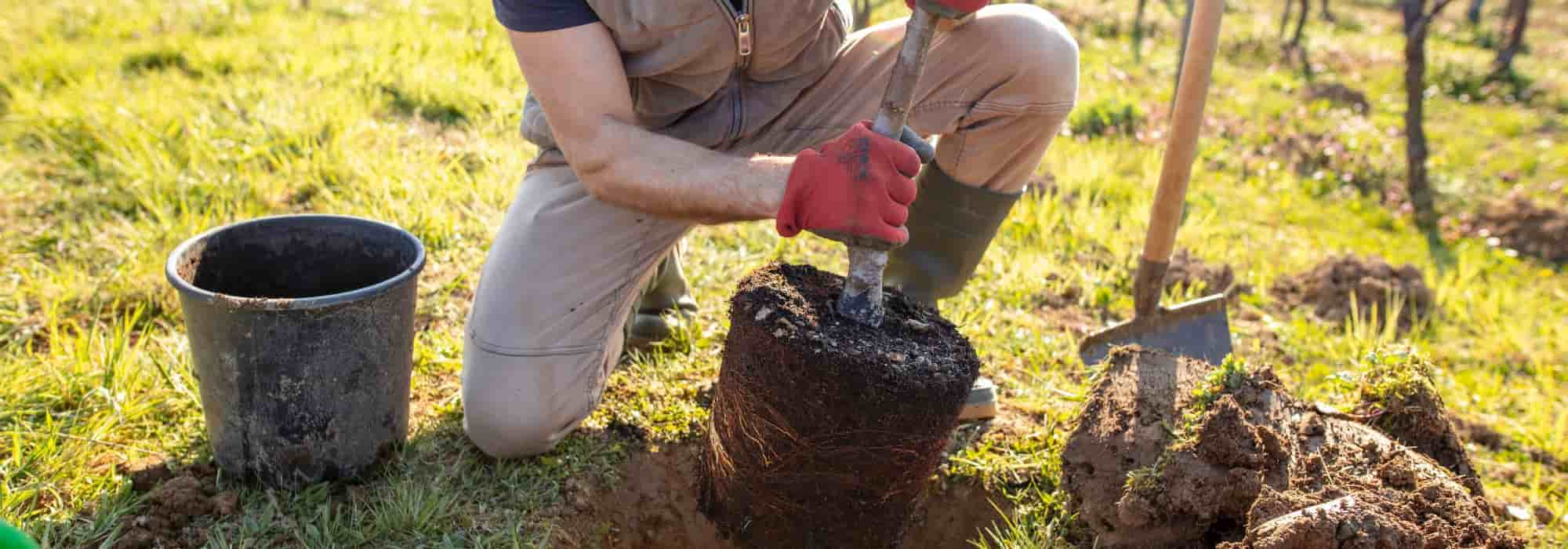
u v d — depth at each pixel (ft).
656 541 7.97
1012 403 9.29
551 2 6.04
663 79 7.00
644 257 7.56
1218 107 25.81
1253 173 20.10
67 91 16.08
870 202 5.60
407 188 12.51
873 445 6.31
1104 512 7.16
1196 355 9.43
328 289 7.96
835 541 6.88
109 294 10.06
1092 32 38.19
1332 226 17.43
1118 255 13.30
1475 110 30.55
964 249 8.37
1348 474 6.79
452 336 9.69
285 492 7.23
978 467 8.23
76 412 8.06
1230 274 13.05
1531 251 17.61
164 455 7.64
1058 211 14.32
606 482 7.91
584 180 6.51
